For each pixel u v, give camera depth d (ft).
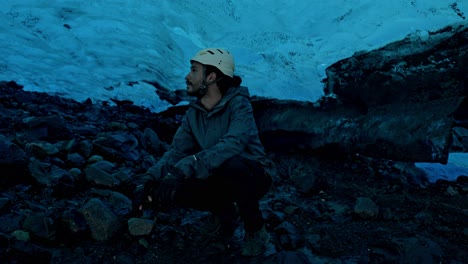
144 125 15.26
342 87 12.82
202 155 7.39
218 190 8.16
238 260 7.99
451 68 10.55
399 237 8.85
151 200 7.93
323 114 13.23
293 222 9.58
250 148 7.98
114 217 8.40
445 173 12.52
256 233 8.00
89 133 13.46
